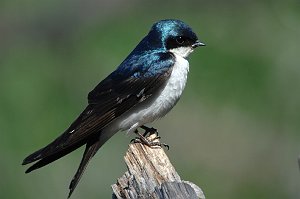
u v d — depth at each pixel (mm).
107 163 14461
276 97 14148
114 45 14906
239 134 14836
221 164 15031
